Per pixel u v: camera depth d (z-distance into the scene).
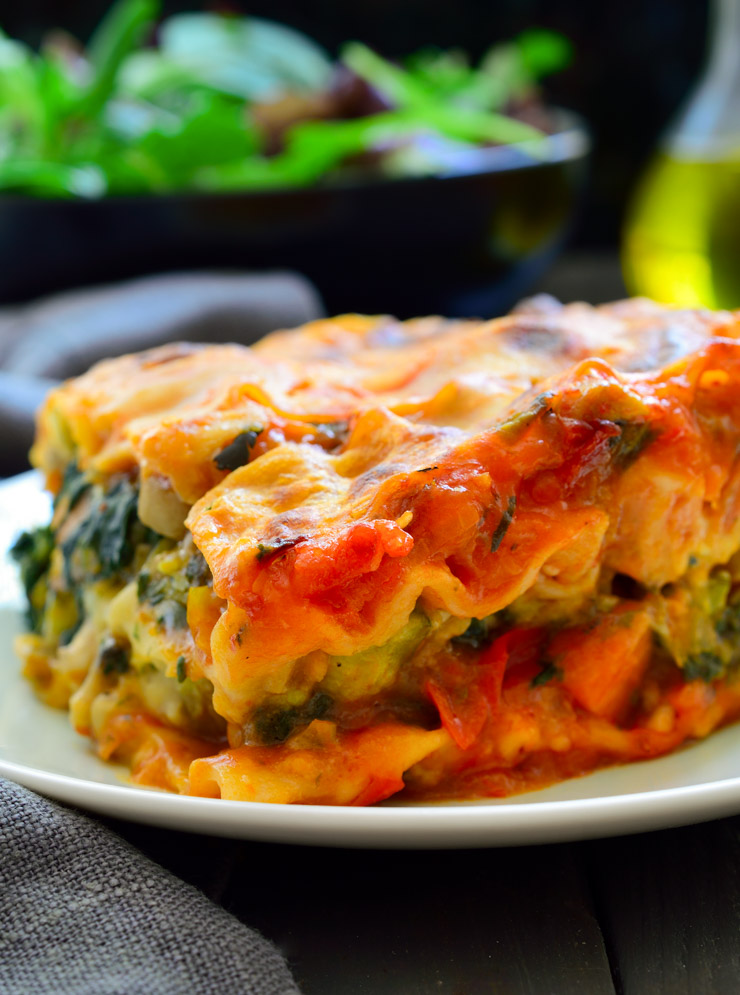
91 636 0.30
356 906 0.25
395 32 0.80
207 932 0.24
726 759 0.28
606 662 0.28
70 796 0.25
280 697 0.26
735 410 0.29
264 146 0.62
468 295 0.59
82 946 0.23
